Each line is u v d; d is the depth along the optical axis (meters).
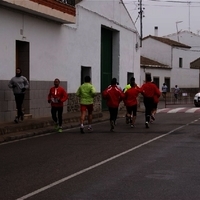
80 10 22.69
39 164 9.70
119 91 15.95
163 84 46.75
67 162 9.91
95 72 24.92
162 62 54.59
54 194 7.14
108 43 28.17
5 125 15.01
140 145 12.48
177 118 21.77
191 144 12.66
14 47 16.72
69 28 21.53
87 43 23.75
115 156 10.66
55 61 20.20
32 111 18.33
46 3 17.80
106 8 26.27
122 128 17.25
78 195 7.08
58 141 13.40
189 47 57.72
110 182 7.96
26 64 17.84
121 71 29.14
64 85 21.16
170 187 7.61
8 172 8.87
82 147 12.12
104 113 24.83
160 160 10.15
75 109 22.45
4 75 16.12
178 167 9.34
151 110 18.58
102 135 14.93
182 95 48.84
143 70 47.19
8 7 16.09
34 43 18.23
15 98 15.72
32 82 18.20
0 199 6.85
